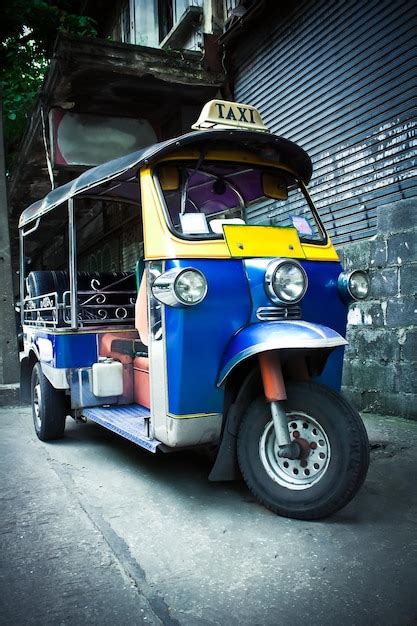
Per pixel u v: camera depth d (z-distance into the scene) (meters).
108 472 3.92
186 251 3.07
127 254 9.86
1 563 2.57
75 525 2.99
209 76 7.76
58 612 2.17
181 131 8.41
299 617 2.12
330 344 2.82
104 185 4.22
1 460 4.25
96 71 7.28
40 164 9.68
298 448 2.97
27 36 11.75
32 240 8.00
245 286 3.13
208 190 3.85
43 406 4.66
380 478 3.66
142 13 10.55
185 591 2.31
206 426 3.12
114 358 4.39
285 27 6.81
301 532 2.85
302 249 3.45
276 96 7.05
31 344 5.28
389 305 5.30
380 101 5.47
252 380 3.15
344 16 5.90
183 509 3.20
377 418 5.27
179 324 2.99
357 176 5.80
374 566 2.49
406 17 5.14
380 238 5.39
